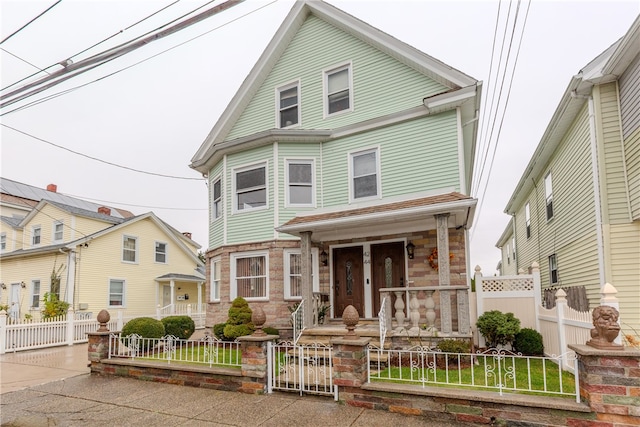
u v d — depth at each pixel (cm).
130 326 947
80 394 646
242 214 1171
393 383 538
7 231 2183
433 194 889
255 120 1314
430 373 624
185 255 2445
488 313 839
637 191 761
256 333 637
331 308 1039
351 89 1161
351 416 494
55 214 1995
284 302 1066
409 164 1041
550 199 1331
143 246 2138
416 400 496
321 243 1080
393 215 811
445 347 684
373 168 1093
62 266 1802
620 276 791
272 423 480
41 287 1858
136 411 549
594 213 861
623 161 811
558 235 1226
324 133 1137
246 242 1145
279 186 1127
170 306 2067
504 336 807
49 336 1258
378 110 1116
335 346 554
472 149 1324
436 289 762
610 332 416
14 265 1998
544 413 432
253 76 1298
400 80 1098
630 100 779
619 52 748
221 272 1190
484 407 459
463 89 967
